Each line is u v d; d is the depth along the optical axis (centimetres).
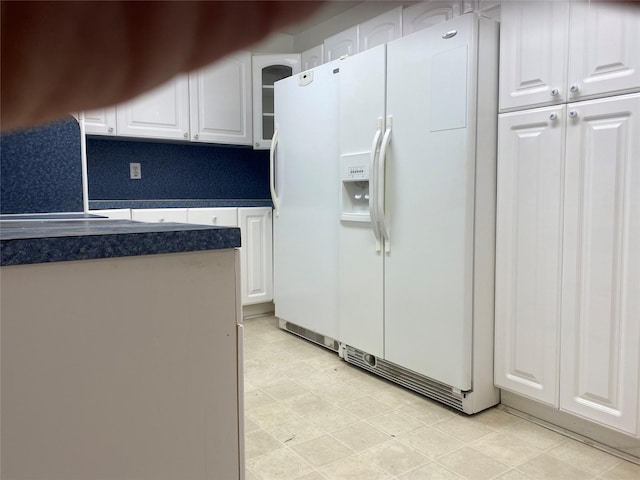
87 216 153
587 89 170
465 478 160
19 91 13
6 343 70
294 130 306
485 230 203
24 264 70
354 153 251
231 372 92
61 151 171
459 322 203
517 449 178
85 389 77
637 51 158
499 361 208
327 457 174
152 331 83
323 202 283
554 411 194
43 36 12
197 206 338
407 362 228
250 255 361
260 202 370
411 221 221
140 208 316
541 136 186
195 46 12
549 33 180
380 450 178
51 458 75
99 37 12
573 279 179
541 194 188
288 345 303
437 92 206
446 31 201
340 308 270
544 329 190
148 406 83
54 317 73
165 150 366
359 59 246
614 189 166
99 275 77
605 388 172
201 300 87
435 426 197
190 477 88
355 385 239
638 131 159
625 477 160
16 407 71
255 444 183
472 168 197
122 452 81
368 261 248
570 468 166
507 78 196
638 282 162
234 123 362
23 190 166
